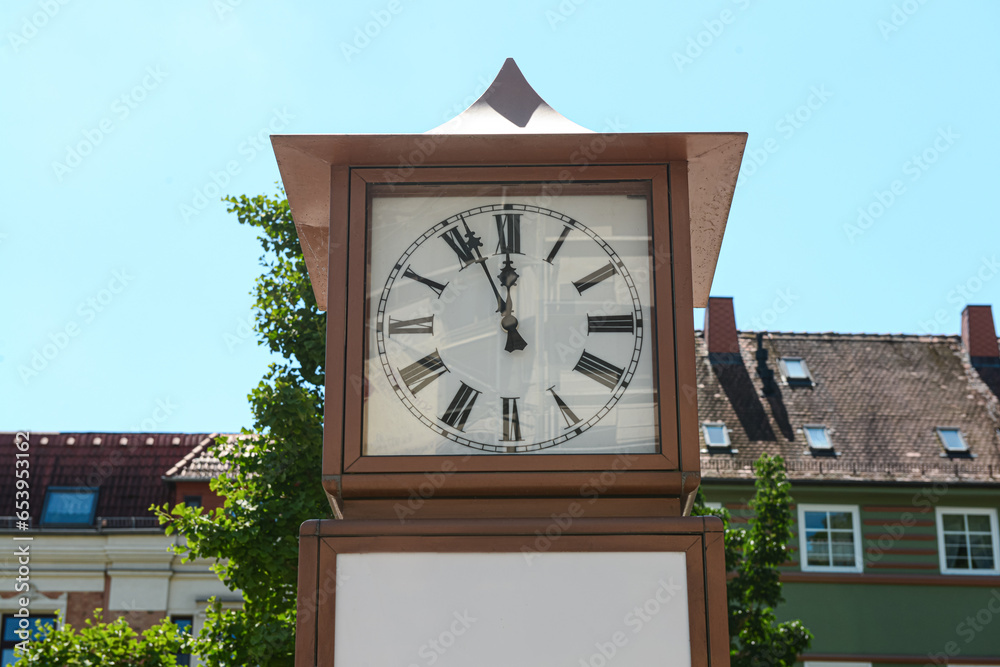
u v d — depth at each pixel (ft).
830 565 76.07
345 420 14.76
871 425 84.33
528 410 14.94
